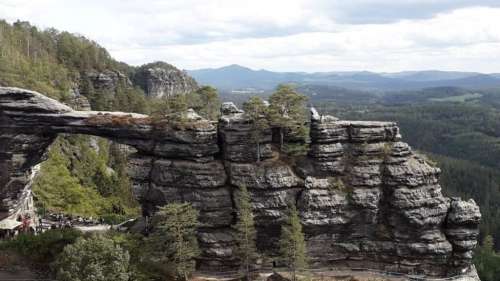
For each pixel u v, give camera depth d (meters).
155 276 67.50
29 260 72.50
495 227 176.88
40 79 166.12
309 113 79.06
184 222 68.69
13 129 80.44
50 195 122.81
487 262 127.12
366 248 75.12
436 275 74.44
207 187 75.25
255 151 76.19
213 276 72.44
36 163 87.69
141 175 78.88
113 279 58.88
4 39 184.62
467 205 74.56
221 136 77.62
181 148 76.06
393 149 76.62
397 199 73.50
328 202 73.94
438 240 73.62
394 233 74.44
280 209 74.81
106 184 155.88
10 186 83.56
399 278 72.88
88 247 60.75
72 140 164.75
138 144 79.19
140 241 73.62
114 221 109.88
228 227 76.25
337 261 75.81
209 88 90.75
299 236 66.81
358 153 77.19
